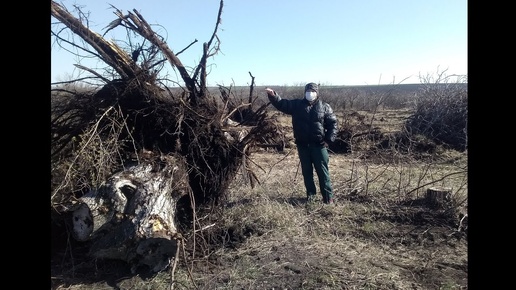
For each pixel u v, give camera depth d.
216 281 4.10
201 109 5.76
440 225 5.68
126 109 5.27
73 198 4.76
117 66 5.35
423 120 13.56
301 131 6.52
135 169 4.78
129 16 5.62
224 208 6.04
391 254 4.84
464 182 7.52
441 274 4.30
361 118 15.63
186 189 5.02
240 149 6.04
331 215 6.05
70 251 4.45
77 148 5.03
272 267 4.38
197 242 4.87
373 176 8.48
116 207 4.35
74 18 5.10
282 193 7.30
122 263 4.43
